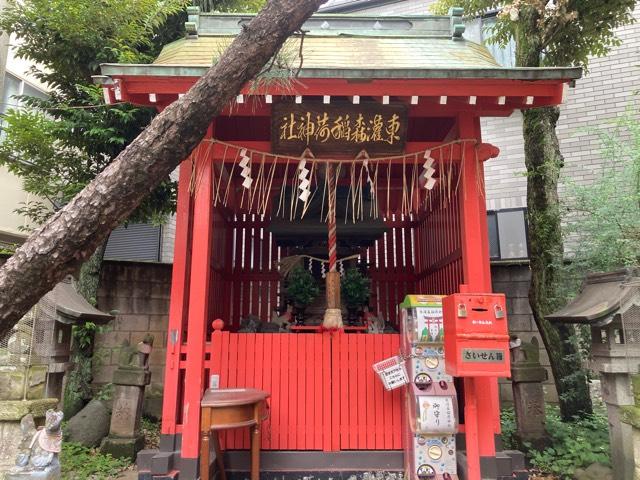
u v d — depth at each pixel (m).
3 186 7.76
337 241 5.73
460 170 4.27
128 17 5.79
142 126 6.04
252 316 5.21
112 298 6.70
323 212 5.56
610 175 5.36
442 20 5.22
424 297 3.84
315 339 4.19
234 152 4.24
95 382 6.43
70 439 4.89
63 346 4.25
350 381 4.14
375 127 4.07
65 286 4.39
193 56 4.29
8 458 3.30
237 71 1.92
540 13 5.57
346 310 5.27
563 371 5.21
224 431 4.07
